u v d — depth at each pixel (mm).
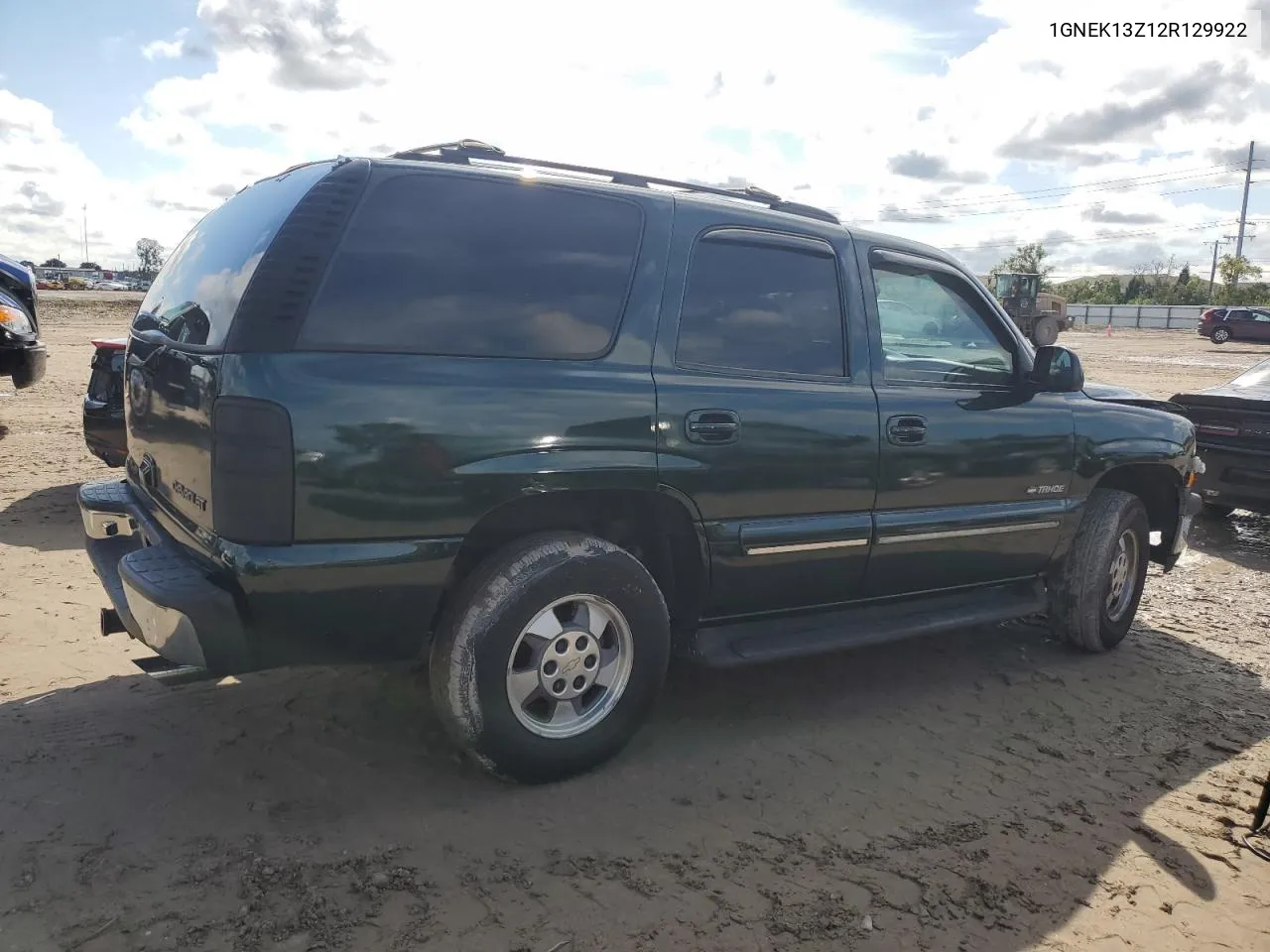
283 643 2836
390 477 2801
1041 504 4516
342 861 2770
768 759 3605
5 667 4039
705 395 3375
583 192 3326
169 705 3756
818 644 3814
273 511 2688
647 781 3361
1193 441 5348
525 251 3154
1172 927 2736
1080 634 4898
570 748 3225
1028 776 3590
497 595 3004
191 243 3633
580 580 3139
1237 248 74938
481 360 2994
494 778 3258
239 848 2807
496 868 2785
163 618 2793
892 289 4109
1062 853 3076
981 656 4918
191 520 2945
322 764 3340
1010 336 4512
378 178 2961
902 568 4074
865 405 3816
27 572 5297
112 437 6309
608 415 3145
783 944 2543
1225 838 3230
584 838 2971
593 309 3246
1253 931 2744
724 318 3543
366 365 2799
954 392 4184
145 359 3270
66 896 2547
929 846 3062
